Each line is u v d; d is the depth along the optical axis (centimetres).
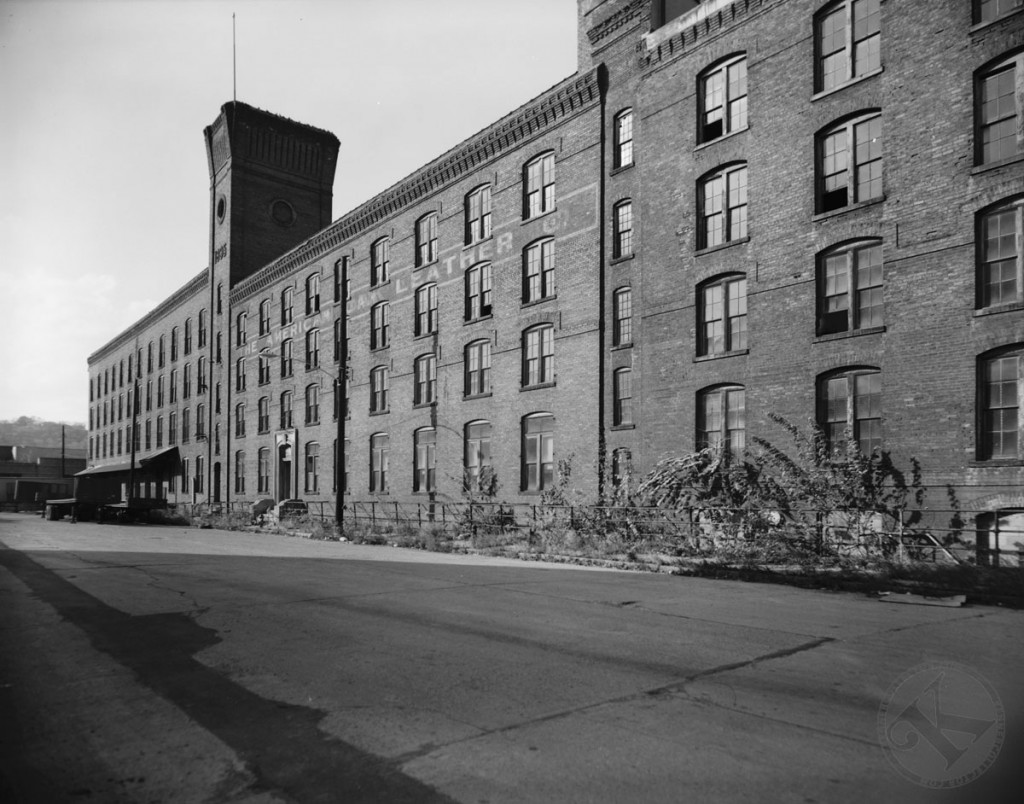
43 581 1428
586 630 916
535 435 2786
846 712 579
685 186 2259
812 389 1902
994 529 1428
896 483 1719
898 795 428
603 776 459
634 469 2369
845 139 1900
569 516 2300
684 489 2069
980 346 1606
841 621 989
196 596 1220
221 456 5191
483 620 988
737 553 1744
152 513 4441
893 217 1769
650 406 2314
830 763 475
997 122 1628
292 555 2069
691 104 2261
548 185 2803
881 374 1778
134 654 801
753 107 2088
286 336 4522
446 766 479
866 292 1836
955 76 1681
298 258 4388
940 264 1683
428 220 3450
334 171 5512
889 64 1800
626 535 2059
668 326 2277
